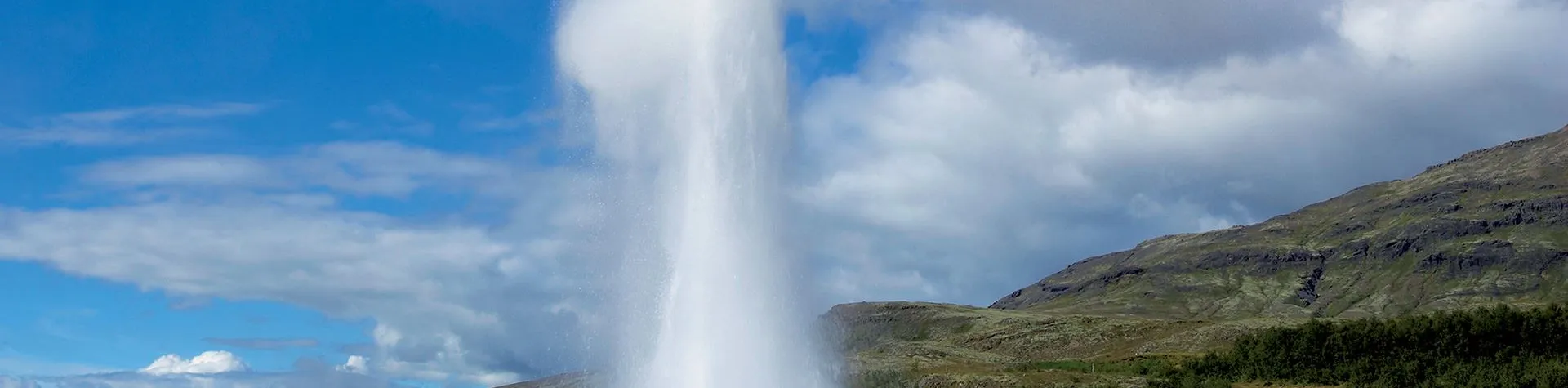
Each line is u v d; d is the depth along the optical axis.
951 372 149.62
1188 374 153.50
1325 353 146.38
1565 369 126.25
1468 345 139.38
